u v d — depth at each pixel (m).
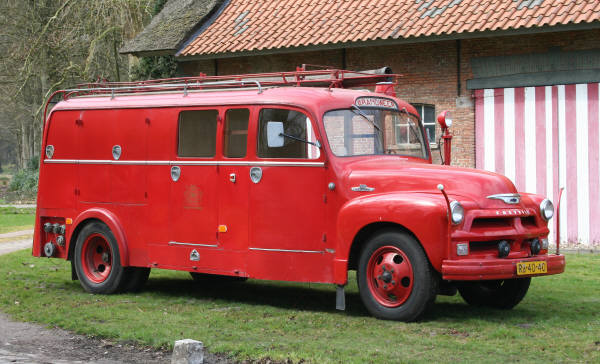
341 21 16.78
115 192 9.50
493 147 14.73
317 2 18.14
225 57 18.05
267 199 8.18
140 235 9.26
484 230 7.10
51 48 30.09
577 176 13.76
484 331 6.81
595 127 13.55
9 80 32.25
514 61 14.41
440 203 6.99
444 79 15.34
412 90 15.77
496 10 14.51
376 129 8.45
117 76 30.83
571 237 13.81
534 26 13.52
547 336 6.60
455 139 15.20
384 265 7.30
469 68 15.00
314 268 7.88
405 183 7.50
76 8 29.16
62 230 10.01
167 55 20.14
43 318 7.71
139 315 7.84
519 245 7.29
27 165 42.78
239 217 8.39
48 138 10.22
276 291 9.62
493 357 5.84
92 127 9.77
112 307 8.34
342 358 5.80
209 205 8.65
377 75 9.36
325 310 8.12
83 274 9.66
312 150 7.92
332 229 7.77
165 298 9.07
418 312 7.11
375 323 7.22
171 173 8.98
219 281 10.45
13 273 10.98
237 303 8.65
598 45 13.46
